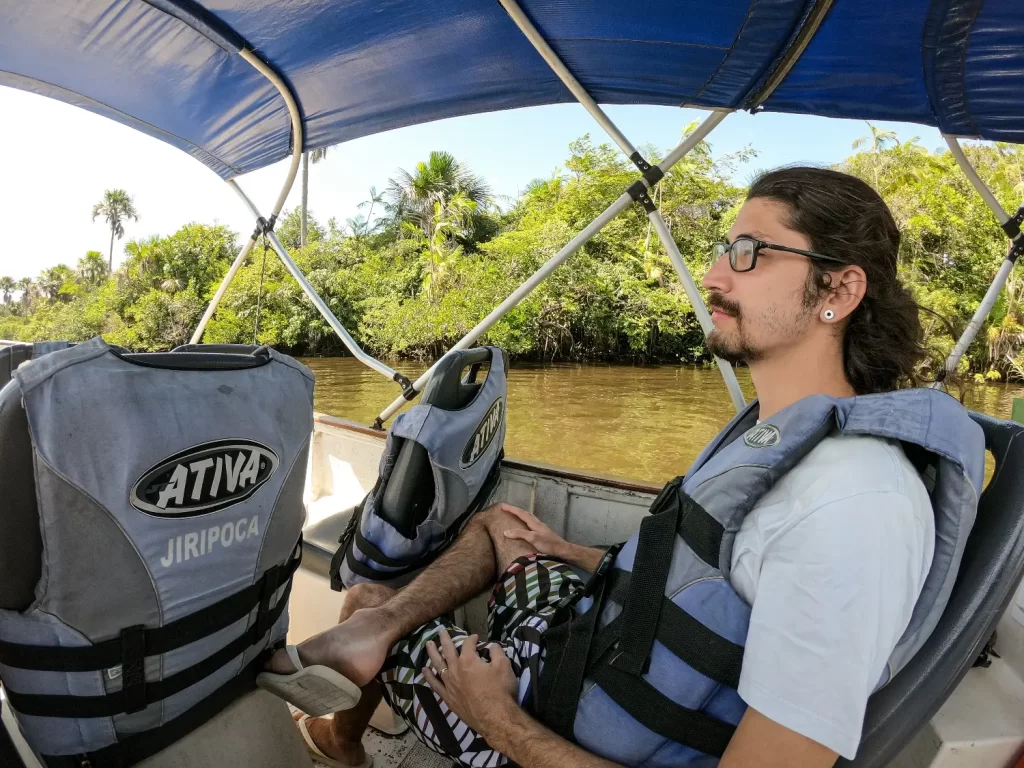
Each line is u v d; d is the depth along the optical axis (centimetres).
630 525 204
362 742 156
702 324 246
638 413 1775
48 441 72
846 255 90
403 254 3466
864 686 71
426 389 173
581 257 2681
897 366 93
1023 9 167
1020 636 136
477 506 189
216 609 92
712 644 85
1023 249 220
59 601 78
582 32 225
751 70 223
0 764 83
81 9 243
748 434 90
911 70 212
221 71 285
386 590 143
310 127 331
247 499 94
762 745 74
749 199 99
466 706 106
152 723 90
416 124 331
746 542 84
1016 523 83
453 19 234
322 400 1969
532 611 127
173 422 82
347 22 239
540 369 2683
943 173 2356
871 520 72
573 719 97
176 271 3747
